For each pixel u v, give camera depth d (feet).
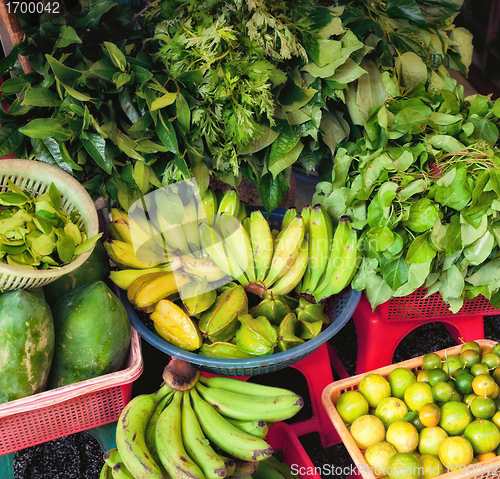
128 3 4.17
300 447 4.48
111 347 3.94
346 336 6.62
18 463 4.93
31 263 3.58
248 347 4.20
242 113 3.82
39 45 3.86
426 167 4.21
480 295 5.15
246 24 3.76
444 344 6.47
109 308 3.91
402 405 4.22
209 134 4.04
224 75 3.74
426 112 4.19
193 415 3.92
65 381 4.01
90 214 4.06
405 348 6.40
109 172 3.92
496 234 4.19
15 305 3.53
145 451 3.55
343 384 4.51
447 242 4.11
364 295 5.38
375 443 4.09
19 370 3.59
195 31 3.83
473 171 4.06
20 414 3.74
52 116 3.87
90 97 3.77
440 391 4.16
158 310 4.36
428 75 4.83
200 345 4.27
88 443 5.16
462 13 11.10
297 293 4.88
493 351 4.51
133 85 3.89
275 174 4.30
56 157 4.05
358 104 4.40
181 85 3.95
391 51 4.66
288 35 3.86
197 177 4.26
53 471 4.90
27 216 3.66
